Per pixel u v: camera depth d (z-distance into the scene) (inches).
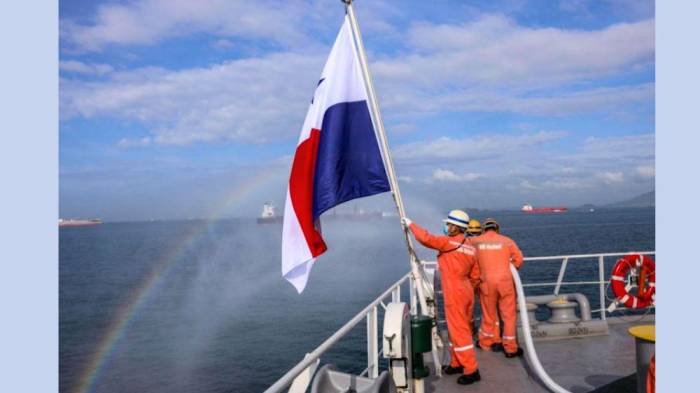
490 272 271.4
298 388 134.4
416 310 290.8
